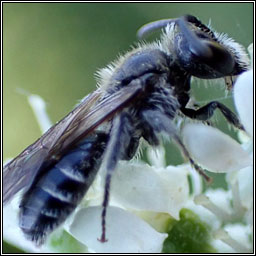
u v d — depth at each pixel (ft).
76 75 0.20
